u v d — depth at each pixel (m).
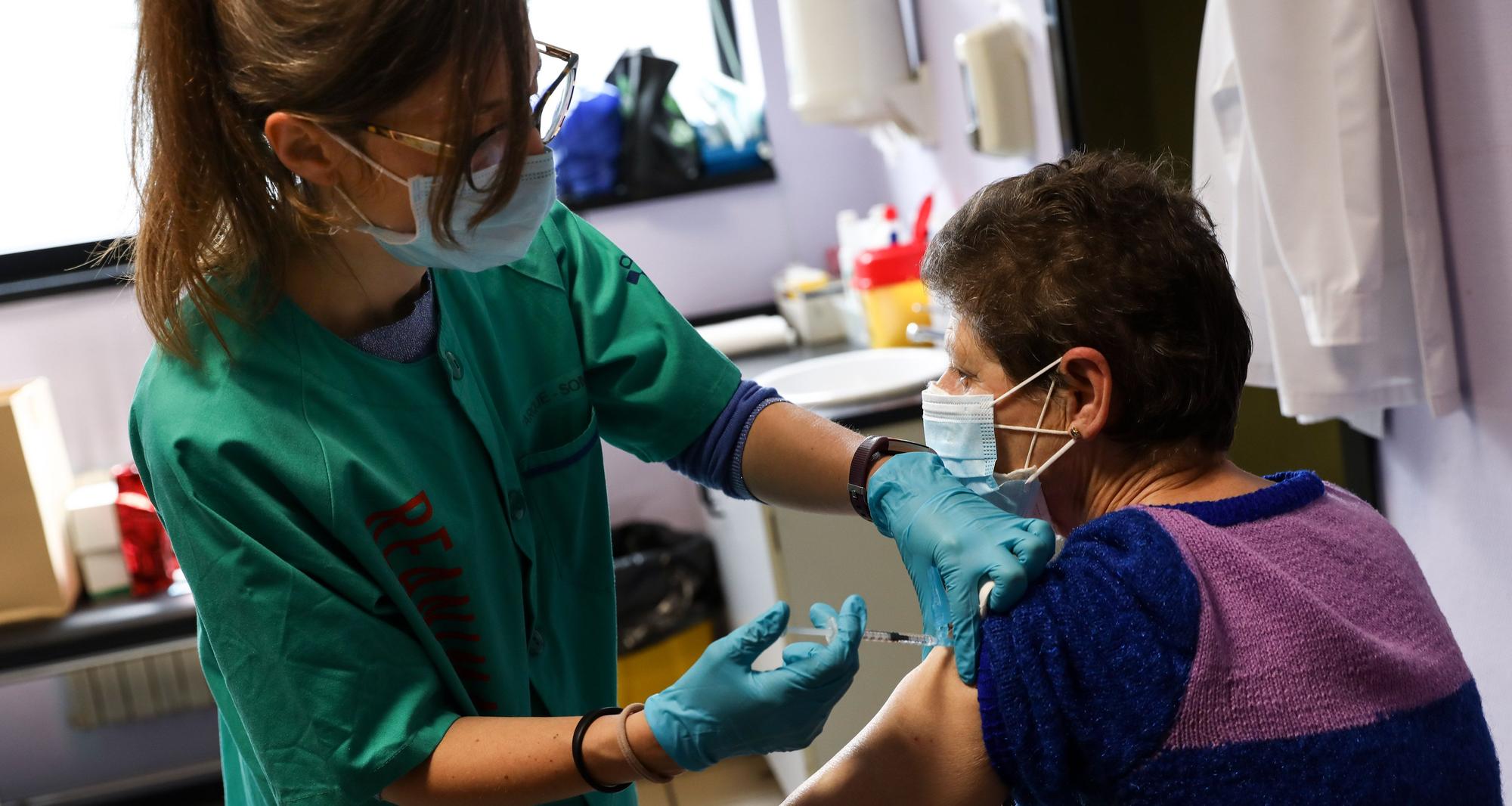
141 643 2.85
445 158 0.91
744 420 1.30
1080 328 1.03
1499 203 1.52
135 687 3.41
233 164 0.97
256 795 1.19
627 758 0.99
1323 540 0.98
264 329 1.04
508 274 1.26
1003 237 1.07
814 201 3.74
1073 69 2.24
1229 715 0.90
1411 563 1.03
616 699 1.38
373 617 1.02
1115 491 1.09
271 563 0.98
